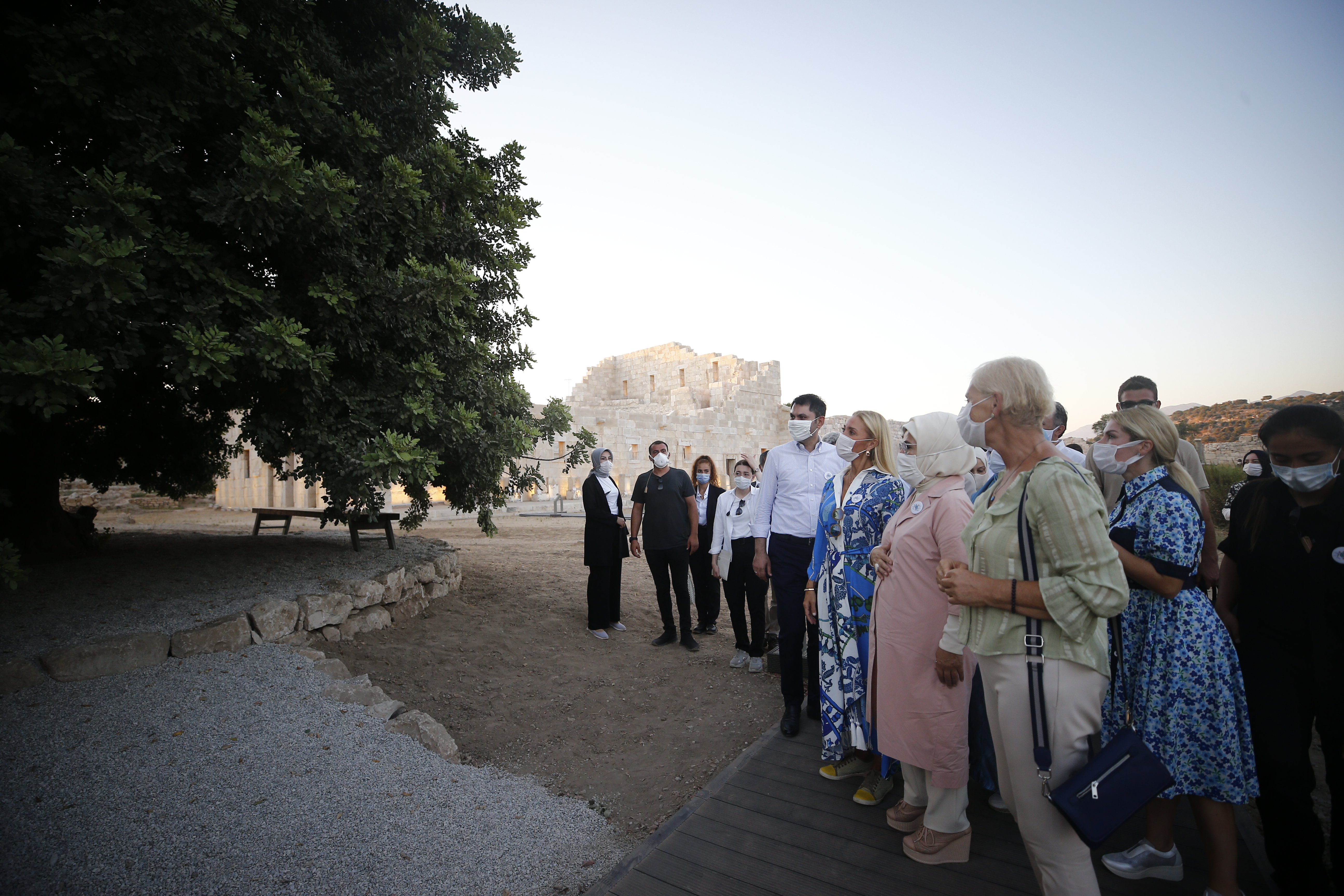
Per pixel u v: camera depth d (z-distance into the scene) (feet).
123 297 14.55
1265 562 9.21
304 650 17.75
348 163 21.15
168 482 31.24
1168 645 9.11
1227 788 8.57
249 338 17.17
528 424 27.76
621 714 17.90
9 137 13.98
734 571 21.03
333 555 26.37
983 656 7.60
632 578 35.60
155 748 12.90
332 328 19.92
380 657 20.01
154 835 10.60
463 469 24.04
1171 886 9.34
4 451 24.48
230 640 17.24
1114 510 10.89
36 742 12.65
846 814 11.53
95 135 17.02
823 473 15.62
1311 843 8.57
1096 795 6.60
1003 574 7.50
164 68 16.75
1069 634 6.93
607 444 100.73
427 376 21.86
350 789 12.23
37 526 24.63
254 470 85.76
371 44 24.76
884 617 10.51
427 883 10.03
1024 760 7.22
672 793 13.75
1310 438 8.53
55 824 10.63
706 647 23.57
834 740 12.30
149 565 23.25
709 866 10.20
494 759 15.34
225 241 19.39
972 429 7.99
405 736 14.39
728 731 16.51
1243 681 9.20
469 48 25.66
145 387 22.94
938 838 9.94
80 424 26.50
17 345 13.53
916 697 9.98
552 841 11.43
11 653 15.06
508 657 21.36
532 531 56.24
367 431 20.63
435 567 26.40
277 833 10.87
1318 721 8.77
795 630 15.06
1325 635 8.59
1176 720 8.87
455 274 20.99
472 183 23.58
